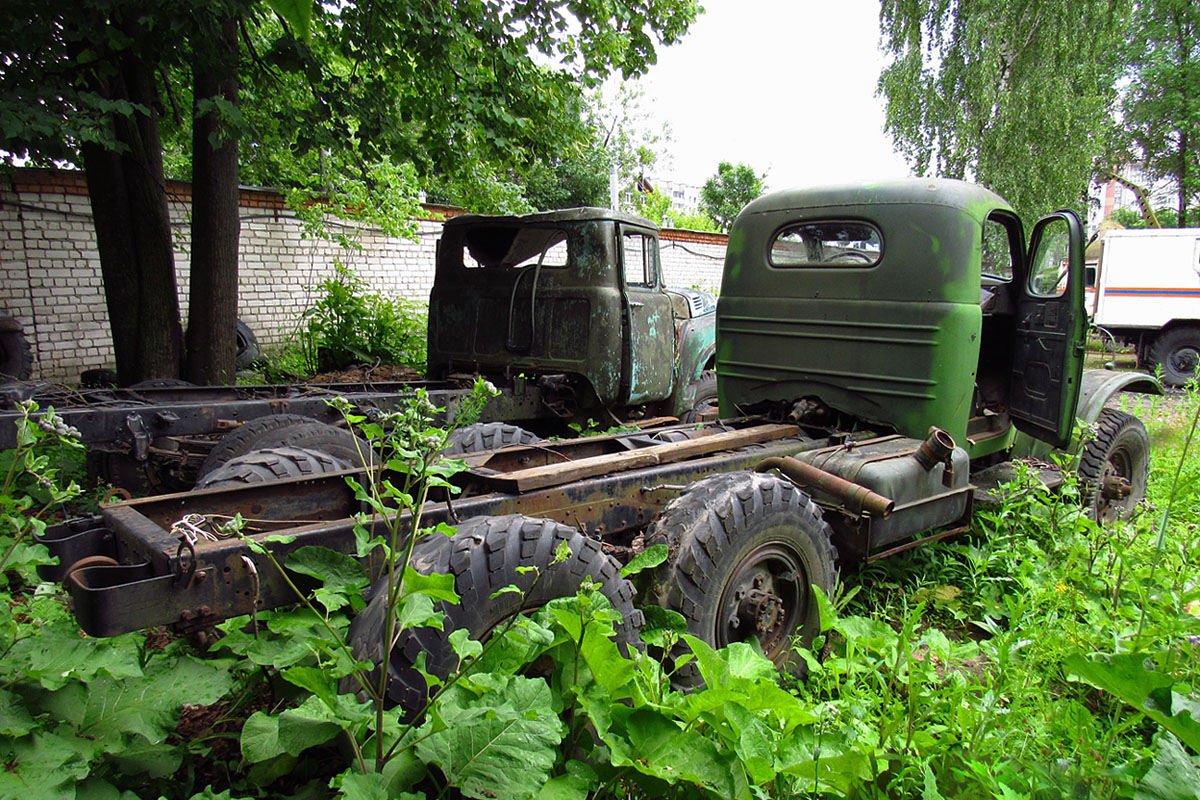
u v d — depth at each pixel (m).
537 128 7.02
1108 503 4.66
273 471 2.70
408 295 11.64
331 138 5.92
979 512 3.78
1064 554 3.41
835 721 2.05
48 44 4.74
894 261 3.65
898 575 3.55
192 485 4.04
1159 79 21.66
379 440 1.61
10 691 1.54
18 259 8.16
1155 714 1.40
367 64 6.24
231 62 5.34
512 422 5.33
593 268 5.12
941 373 3.55
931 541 3.48
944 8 16.09
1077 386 3.98
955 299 3.52
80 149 5.73
